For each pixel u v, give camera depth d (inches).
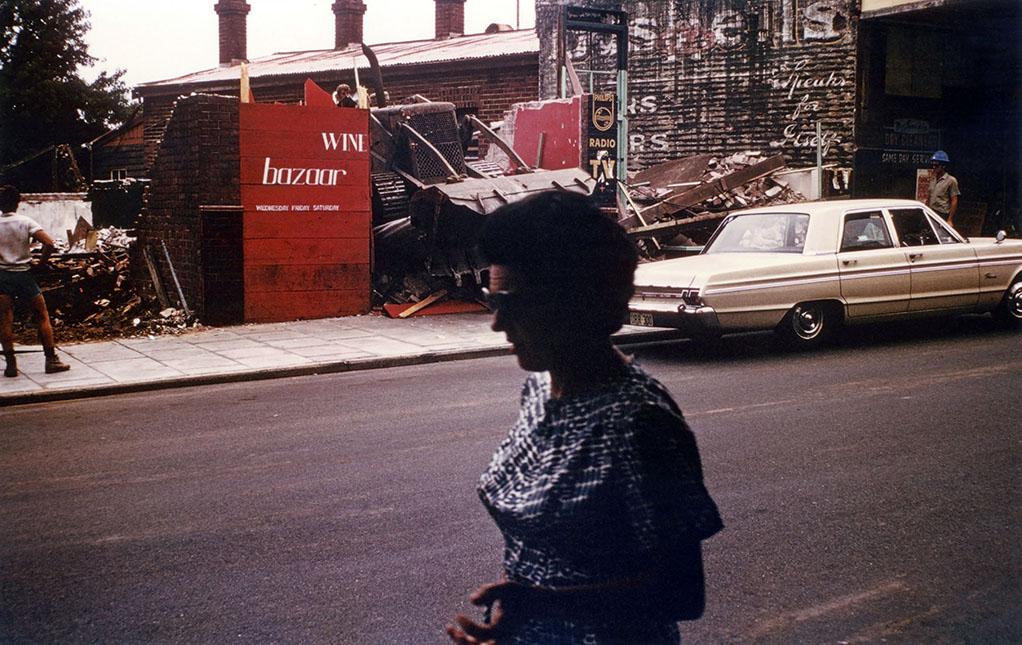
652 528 57.2
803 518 189.9
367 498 207.0
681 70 794.2
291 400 322.0
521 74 855.7
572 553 60.2
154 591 156.9
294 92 999.0
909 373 340.2
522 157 689.0
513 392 326.0
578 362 62.1
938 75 767.1
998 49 778.2
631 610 59.7
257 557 172.1
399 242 542.0
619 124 644.7
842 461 229.6
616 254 62.6
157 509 201.8
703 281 367.6
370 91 935.0
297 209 504.4
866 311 401.1
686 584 58.7
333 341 438.0
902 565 165.3
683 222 611.8
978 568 163.3
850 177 737.6
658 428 58.9
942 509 193.8
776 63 760.3
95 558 172.7
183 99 493.0
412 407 304.2
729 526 185.8
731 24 773.3
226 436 269.9
